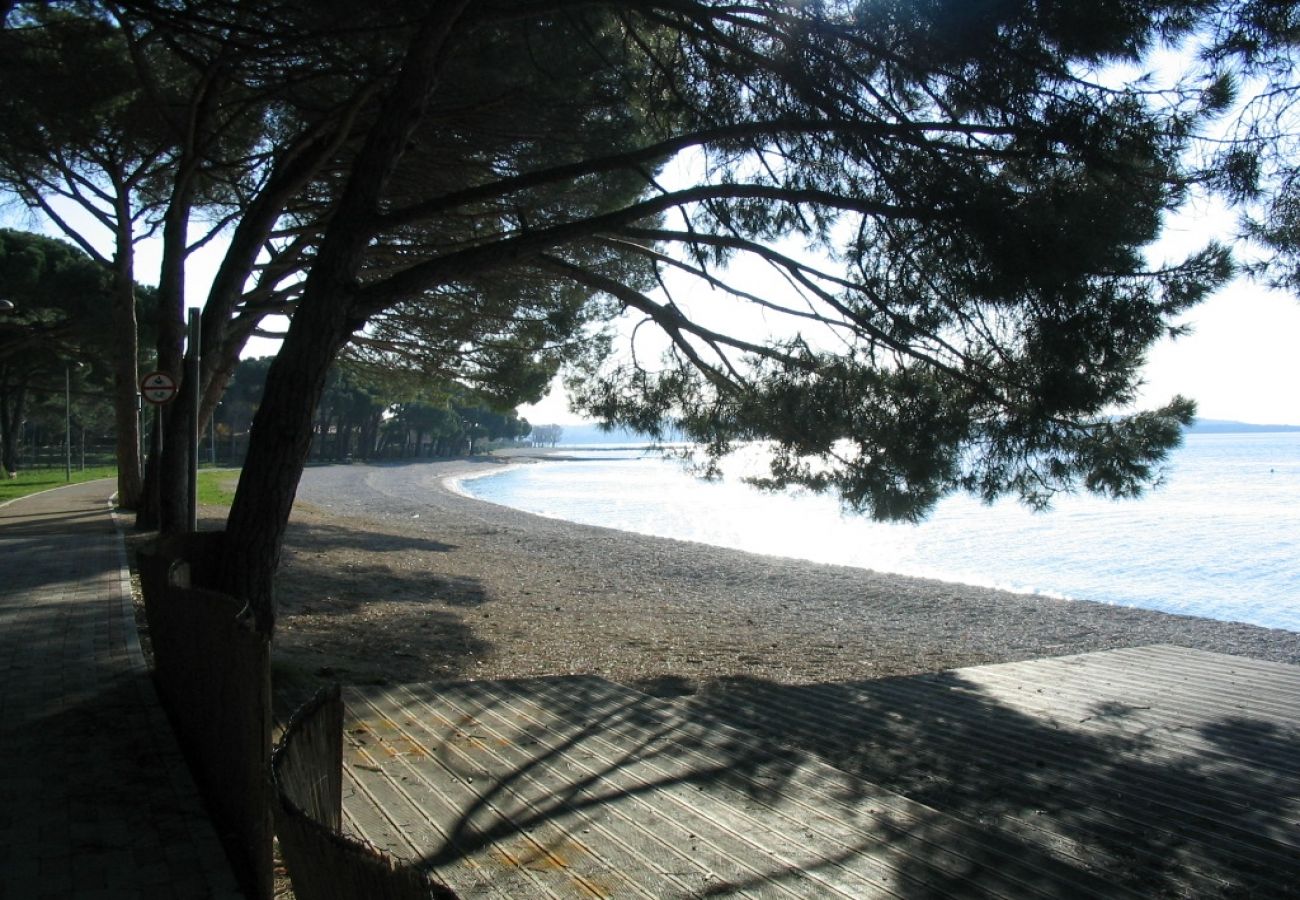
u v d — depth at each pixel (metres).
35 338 29.91
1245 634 14.16
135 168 18.27
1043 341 6.59
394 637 10.61
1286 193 6.51
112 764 4.78
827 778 5.18
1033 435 6.99
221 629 4.07
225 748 4.00
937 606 16.66
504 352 17.81
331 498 42.97
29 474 49.19
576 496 55.00
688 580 19.59
